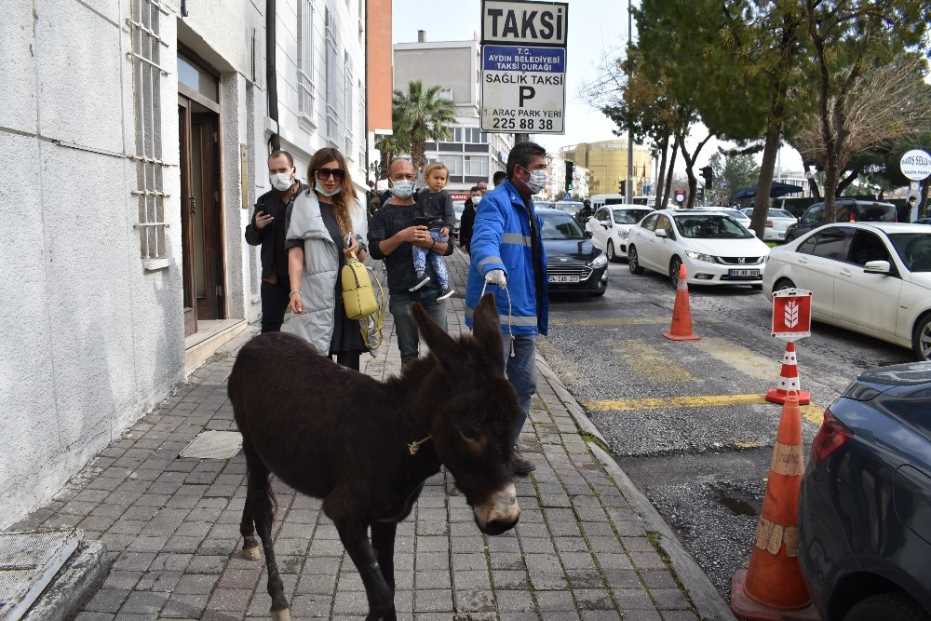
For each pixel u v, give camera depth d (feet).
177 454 17.11
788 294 23.09
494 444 7.70
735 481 18.06
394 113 207.62
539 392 23.99
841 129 56.95
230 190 30.81
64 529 12.20
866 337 35.04
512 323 15.69
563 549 13.42
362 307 16.75
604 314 41.37
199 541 13.17
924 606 7.91
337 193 17.01
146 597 11.43
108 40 17.44
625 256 69.41
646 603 11.78
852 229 34.94
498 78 26.96
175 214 22.15
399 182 18.97
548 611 11.46
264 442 10.33
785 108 61.98
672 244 52.26
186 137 26.78
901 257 31.55
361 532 8.96
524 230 15.88
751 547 14.82
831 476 9.86
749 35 57.16
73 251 15.61
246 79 31.83
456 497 15.49
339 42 63.87
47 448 14.47
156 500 14.74
